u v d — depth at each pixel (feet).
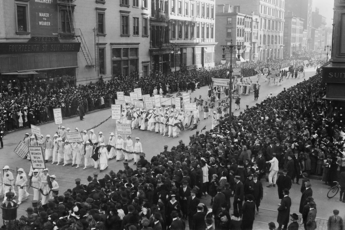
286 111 103.91
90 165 76.18
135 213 39.73
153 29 210.18
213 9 292.20
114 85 158.30
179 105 109.29
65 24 149.59
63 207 40.83
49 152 79.30
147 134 104.58
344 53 87.40
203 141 73.05
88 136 85.35
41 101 118.01
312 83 173.17
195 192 46.21
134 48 193.16
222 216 41.29
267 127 82.12
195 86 192.95
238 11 359.05
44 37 138.10
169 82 180.65
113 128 109.50
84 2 157.07
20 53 129.49
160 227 38.50
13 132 104.83
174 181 50.21
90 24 161.68
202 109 136.46
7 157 81.97
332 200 58.39
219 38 331.98
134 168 75.20
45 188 56.85
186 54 255.09
